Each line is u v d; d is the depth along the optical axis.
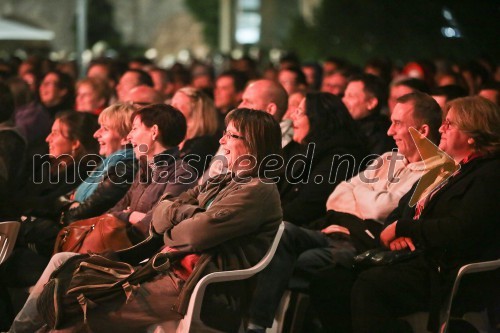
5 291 14.38
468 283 12.49
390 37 57.53
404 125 14.23
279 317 14.09
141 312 12.24
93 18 104.12
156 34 129.62
